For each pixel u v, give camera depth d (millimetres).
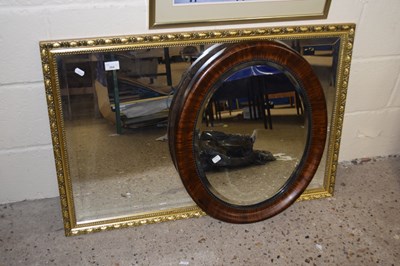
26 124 998
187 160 946
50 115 914
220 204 1024
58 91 903
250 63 913
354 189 1208
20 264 917
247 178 1044
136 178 1048
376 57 1146
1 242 977
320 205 1141
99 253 955
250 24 976
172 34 918
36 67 929
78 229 1008
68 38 900
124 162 1024
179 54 941
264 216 1063
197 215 1079
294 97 995
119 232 1024
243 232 1032
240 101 958
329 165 1156
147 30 934
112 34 921
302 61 949
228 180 1025
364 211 1117
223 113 954
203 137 958
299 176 1082
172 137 953
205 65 894
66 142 956
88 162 1000
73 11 875
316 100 1003
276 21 985
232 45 900
